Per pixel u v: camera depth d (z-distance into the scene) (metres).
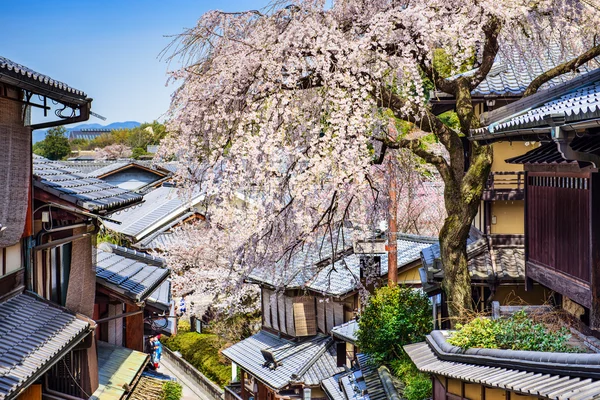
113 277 12.53
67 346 8.26
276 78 10.06
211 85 10.34
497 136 8.30
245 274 13.07
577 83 8.78
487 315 11.01
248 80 10.31
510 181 12.44
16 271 8.86
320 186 10.41
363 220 12.13
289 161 10.70
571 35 11.27
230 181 10.20
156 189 36.53
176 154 10.83
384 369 12.26
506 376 6.60
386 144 11.16
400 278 17.84
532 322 8.06
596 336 7.63
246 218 10.62
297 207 10.67
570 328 8.82
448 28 9.81
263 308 21.66
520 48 11.70
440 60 11.82
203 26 10.83
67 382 9.78
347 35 10.66
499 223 12.73
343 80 9.86
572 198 8.05
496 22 10.66
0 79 6.83
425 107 10.48
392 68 10.27
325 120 10.48
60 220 9.92
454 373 7.54
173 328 28.28
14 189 8.31
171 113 10.93
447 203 10.71
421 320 12.52
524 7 10.05
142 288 12.40
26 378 6.70
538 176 9.42
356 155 9.77
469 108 10.84
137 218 30.09
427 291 12.37
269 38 10.59
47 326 8.34
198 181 11.00
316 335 19.14
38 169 11.28
